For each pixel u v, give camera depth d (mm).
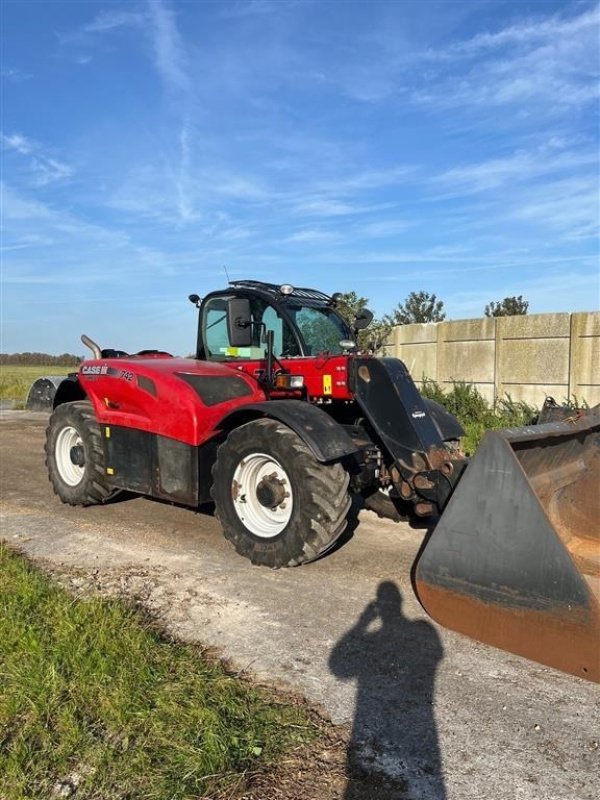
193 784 2350
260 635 3594
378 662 3316
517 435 3494
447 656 3379
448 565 3516
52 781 2375
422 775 2473
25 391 23719
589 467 4164
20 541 5301
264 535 4641
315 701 2953
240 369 5645
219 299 5930
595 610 3008
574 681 3146
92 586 4242
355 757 2566
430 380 11977
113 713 2709
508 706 2934
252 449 4613
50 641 3283
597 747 2654
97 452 6051
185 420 5016
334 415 5348
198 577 4465
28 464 8992
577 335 9977
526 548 3225
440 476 4266
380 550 5094
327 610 3941
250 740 2605
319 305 5840
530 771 2504
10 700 2793
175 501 5215
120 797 2291
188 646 3400
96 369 5855
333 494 4355
